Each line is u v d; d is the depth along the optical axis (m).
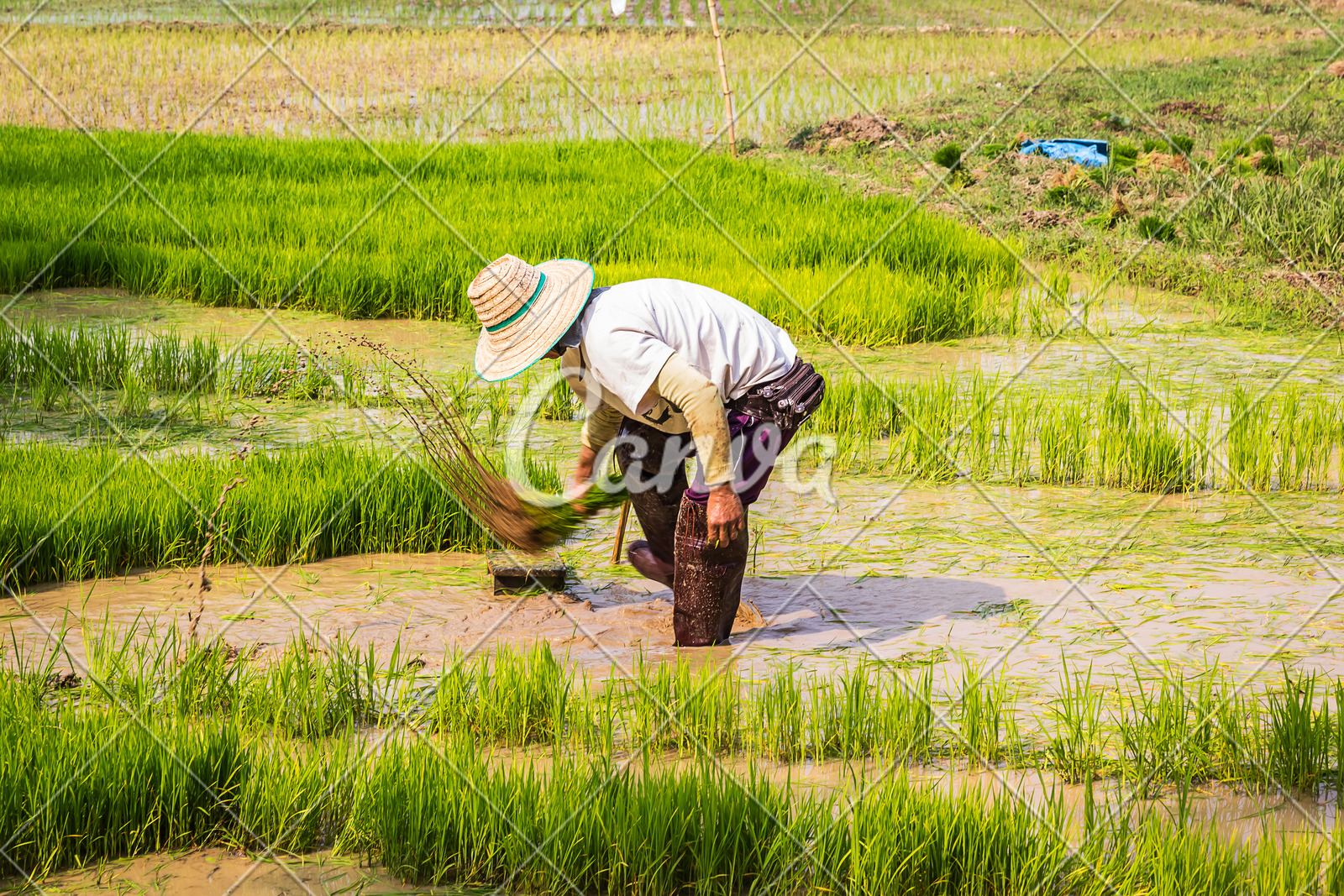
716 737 3.73
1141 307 12.26
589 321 4.17
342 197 16.14
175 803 3.28
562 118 24.67
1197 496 6.61
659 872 3.04
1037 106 23.75
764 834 3.12
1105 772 3.53
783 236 13.72
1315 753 3.49
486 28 33.22
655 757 3.67
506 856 3.11
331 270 11.98
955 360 10.05
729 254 12.97
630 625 4.81
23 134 20.97
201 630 4.71
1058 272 13.20
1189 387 8.90
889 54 29.39
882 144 21.30
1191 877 2.90
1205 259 13.51
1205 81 25.97
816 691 4.06
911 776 3.54
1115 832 3.11
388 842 3.15
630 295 4.18
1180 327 11.25
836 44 30.48
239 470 6.23
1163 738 3.60
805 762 3.66
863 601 5.04
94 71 27.50
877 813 3.12
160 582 5.32
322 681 3.92
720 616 4.52
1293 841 3.15
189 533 5.62
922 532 6.01
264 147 20.33
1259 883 2.87
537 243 13.25
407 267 12.09
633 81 27.59
